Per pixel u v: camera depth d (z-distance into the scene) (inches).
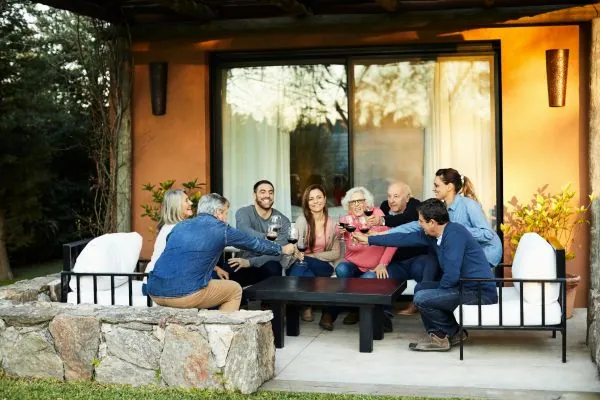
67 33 413.4
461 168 271.4
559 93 256.7
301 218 245.0
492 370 180.7
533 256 191.3
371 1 261.6
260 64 282.0
